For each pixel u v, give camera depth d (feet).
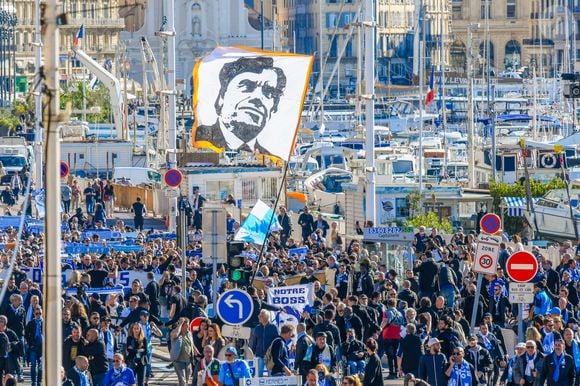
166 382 303.89
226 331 260.21
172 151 479.82
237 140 356.18
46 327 176.24
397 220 564.71
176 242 426.10
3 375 267.39
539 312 318.45
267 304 288.10
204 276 356.18
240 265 302.04
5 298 313.53
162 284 343.67
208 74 357.00
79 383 253.85
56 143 175.11
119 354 258.16
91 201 611.88
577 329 288.71
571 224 552.00
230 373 241.96
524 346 263.29
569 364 261.24
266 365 257.96
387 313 300.20
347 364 281.33
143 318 298.56
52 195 175.42
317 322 292.81
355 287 345.92
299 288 299.38
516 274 286.66
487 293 334.24
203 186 618.85
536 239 551.18
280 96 353.72
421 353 279.69
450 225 557.74
